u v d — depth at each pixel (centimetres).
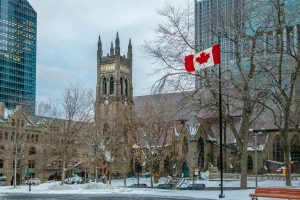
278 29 3988
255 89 3881
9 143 9456
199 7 4500
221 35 4119
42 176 10500
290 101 3969
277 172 8975
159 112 7425
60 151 7012
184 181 6062
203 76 4106
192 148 10219
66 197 3772
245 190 3922
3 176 9594
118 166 9231
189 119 10662
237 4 4119
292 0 4059
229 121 4491
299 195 2603
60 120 7862
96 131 7775
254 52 3941
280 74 3822
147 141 7181
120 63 14612
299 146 9288
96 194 4181
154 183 7831
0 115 10100
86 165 8538
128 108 11056
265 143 10100
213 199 3169
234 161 9694
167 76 4256
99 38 15150
